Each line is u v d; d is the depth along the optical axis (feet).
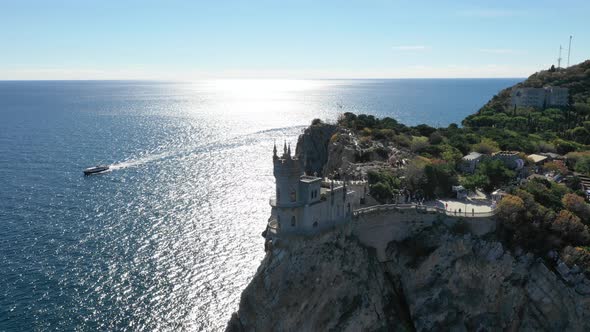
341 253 280.31
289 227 263.90
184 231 449.48
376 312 281.95
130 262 386.32
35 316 313.53
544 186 347.15
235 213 499.10
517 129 655.76
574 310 273.54
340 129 592.19
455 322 289.12
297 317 264.31
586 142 577.02
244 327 268.41
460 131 611.06
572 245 290.76
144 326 309.22
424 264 294.66
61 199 540.52
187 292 346.54
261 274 267.18
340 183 301.02
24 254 395.55
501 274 290.76
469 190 368.07
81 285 350.64
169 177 645.51
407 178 362.94
